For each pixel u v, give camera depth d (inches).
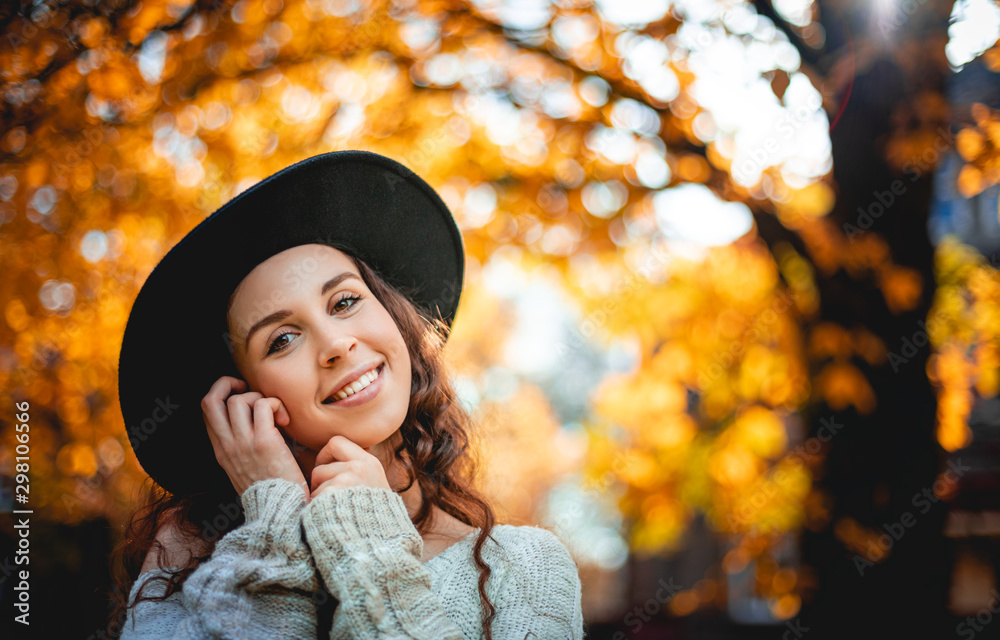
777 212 159.6
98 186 126.4
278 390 63.9
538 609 61.4
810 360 165.5
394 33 151.6
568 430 473.7
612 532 384.8
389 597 56.1
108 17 117.1
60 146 119.9
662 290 188.4
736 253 179.2
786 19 153.9
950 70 147.4
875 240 158.9
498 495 110.0
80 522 175.0
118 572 76.8
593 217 159.6
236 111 143.0
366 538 58.4
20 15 112.9
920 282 160.2
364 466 61.9
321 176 66.4
